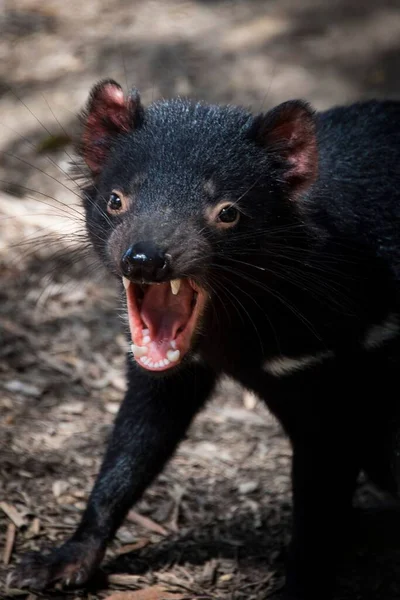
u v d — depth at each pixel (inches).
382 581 294.7
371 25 632.4
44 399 355.6
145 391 276.2
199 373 279.6
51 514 295.0
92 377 372.2
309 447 278.8
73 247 418.0
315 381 267.4
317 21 641.0
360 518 324.8
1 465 311.7
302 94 571.2
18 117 540.7
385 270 266.7
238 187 243.9
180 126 253.3
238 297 252.7
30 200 461.4
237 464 344.2
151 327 247.3
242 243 243.9
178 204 237.3
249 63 596.4
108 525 275.3
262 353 265.3
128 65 591.2
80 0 670.5
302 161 256.1
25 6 658.8
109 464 278.2
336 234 258.8
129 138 255.9
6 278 409.4
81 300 408.2
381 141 281.3
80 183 278.8
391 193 272.7
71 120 535.2
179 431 281.7
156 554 291.0
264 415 374.3
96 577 273.0
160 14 653.9
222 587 281.4
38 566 265.1
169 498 319.6
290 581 280.2
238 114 261.7
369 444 281.0
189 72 585.6
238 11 659.4
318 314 257.1
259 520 314.5
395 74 588.4
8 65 594.2
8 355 372.2
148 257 224.8
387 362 271.4
